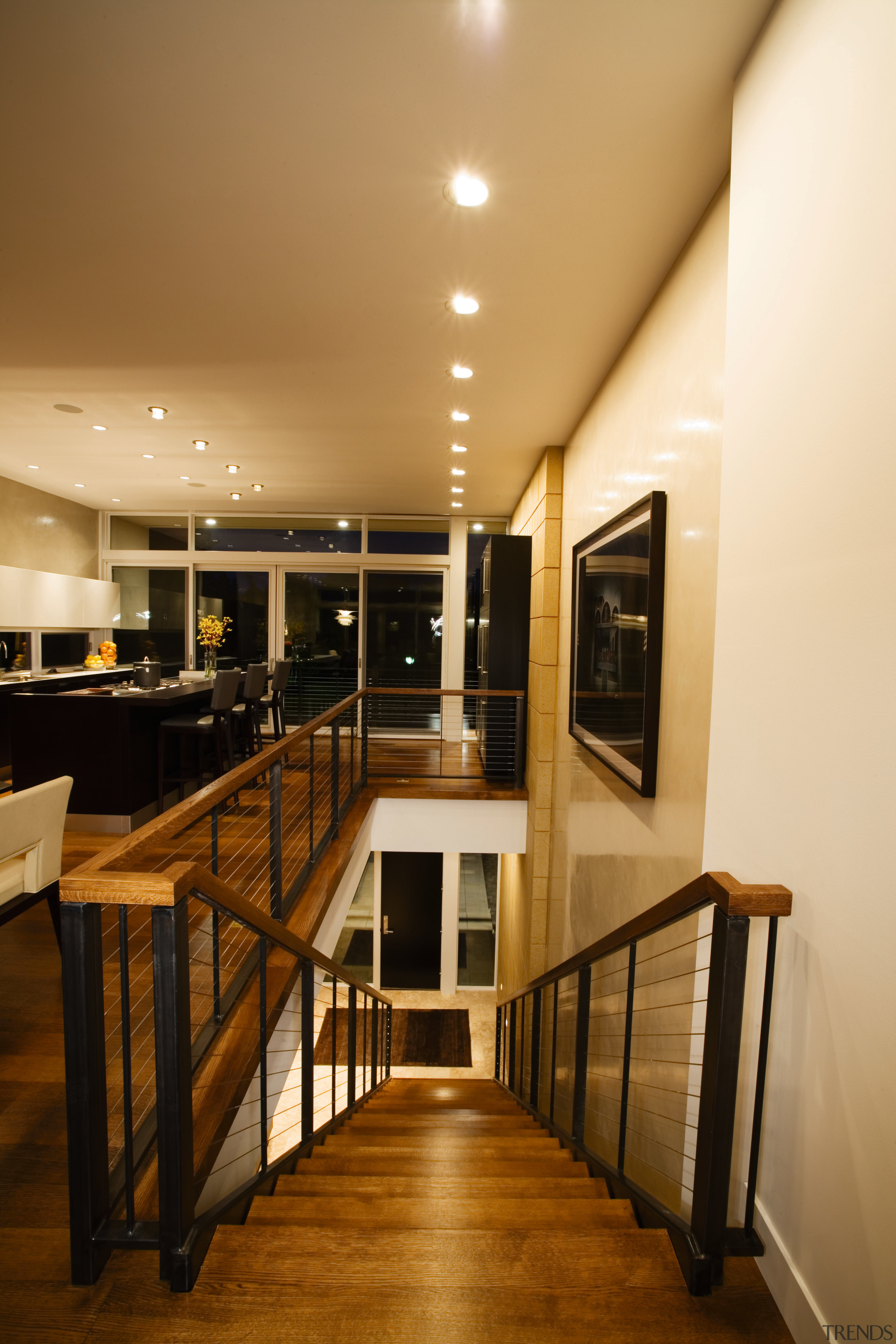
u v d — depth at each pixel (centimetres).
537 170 191
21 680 596
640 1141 251
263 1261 129
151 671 510
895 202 102
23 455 534
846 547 113
